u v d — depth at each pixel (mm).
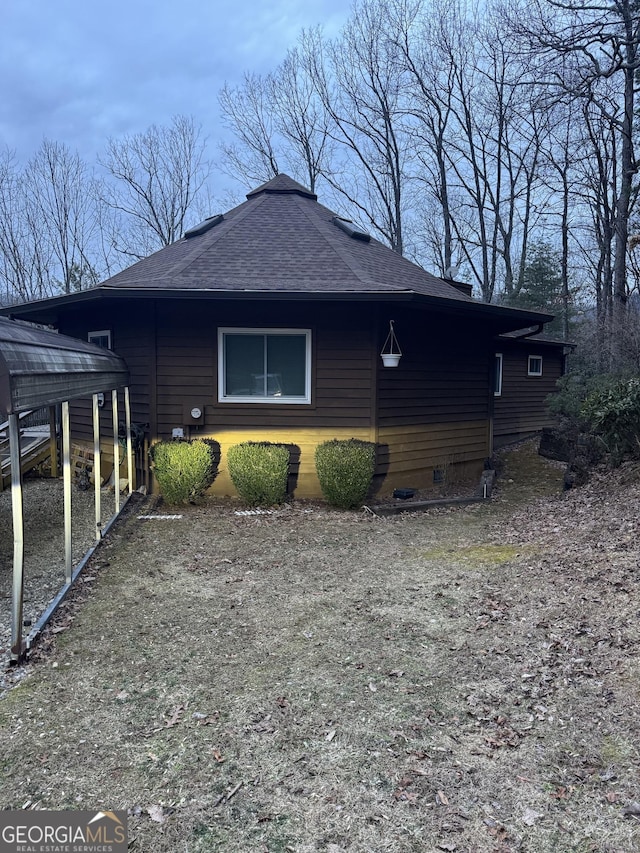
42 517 7383
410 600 4559
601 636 3629
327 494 7727
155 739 2793
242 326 7988
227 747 2729
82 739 2791
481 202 25172
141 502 7992
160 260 9344
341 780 2492
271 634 3959
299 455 8188
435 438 9195
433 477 9203
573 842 2137
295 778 2510
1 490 8773
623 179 15297
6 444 10594
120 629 4043
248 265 8211
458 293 9844
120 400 8828
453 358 9461
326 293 7227
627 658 3332
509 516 7531
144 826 2250
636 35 12508
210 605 4480
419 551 5926
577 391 11352
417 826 2232
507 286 24266
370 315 8039
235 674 3412
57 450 10109
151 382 8070
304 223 9773
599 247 19484
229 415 8141
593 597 4207
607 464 8508
